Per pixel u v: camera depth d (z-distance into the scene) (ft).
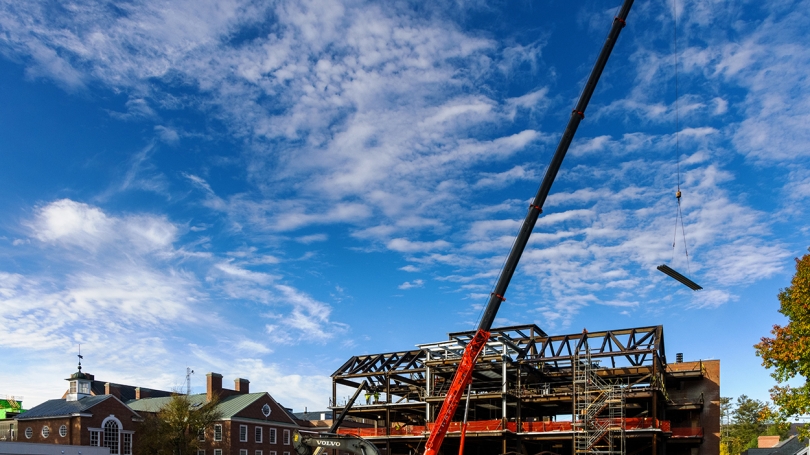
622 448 184.55
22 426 266.36
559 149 154.30
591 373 200.64
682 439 206.90
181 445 255.50
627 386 197.26
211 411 272.31
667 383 227.81
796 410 128.06
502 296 156.25
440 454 230.48
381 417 260.01
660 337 204.23
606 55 153.28
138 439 266.98
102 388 333.21
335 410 242.78
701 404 218.59
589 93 153.89
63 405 267.18
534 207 155.84
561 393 211.20
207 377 305.53
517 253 155.74
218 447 282.97
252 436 293.64
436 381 241.76
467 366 154.10
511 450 210.38
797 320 132.05
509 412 228.84
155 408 301.02
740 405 483.10
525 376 213.25
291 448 314.14
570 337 212.84
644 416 215.10
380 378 243.19
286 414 317.42
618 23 153.07
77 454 222.69
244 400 299.38
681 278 136.26
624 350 196.75
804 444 297.12
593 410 193.57
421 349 223.10
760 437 370.94
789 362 128.88
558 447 219.61
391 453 241.96
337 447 129.80
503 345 205.16
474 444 224.12
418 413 251.39
